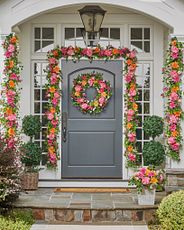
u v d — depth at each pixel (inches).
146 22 364.2
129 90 358.3
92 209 284.8
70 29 367.6
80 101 360.5
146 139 366.6
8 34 318.7
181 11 319.6
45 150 362.9
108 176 364.2
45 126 365.7
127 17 363.6
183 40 320.2
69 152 364.5
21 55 362.6
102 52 360.2
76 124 364.2
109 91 362.0
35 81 366.9
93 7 309.6
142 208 284.8
